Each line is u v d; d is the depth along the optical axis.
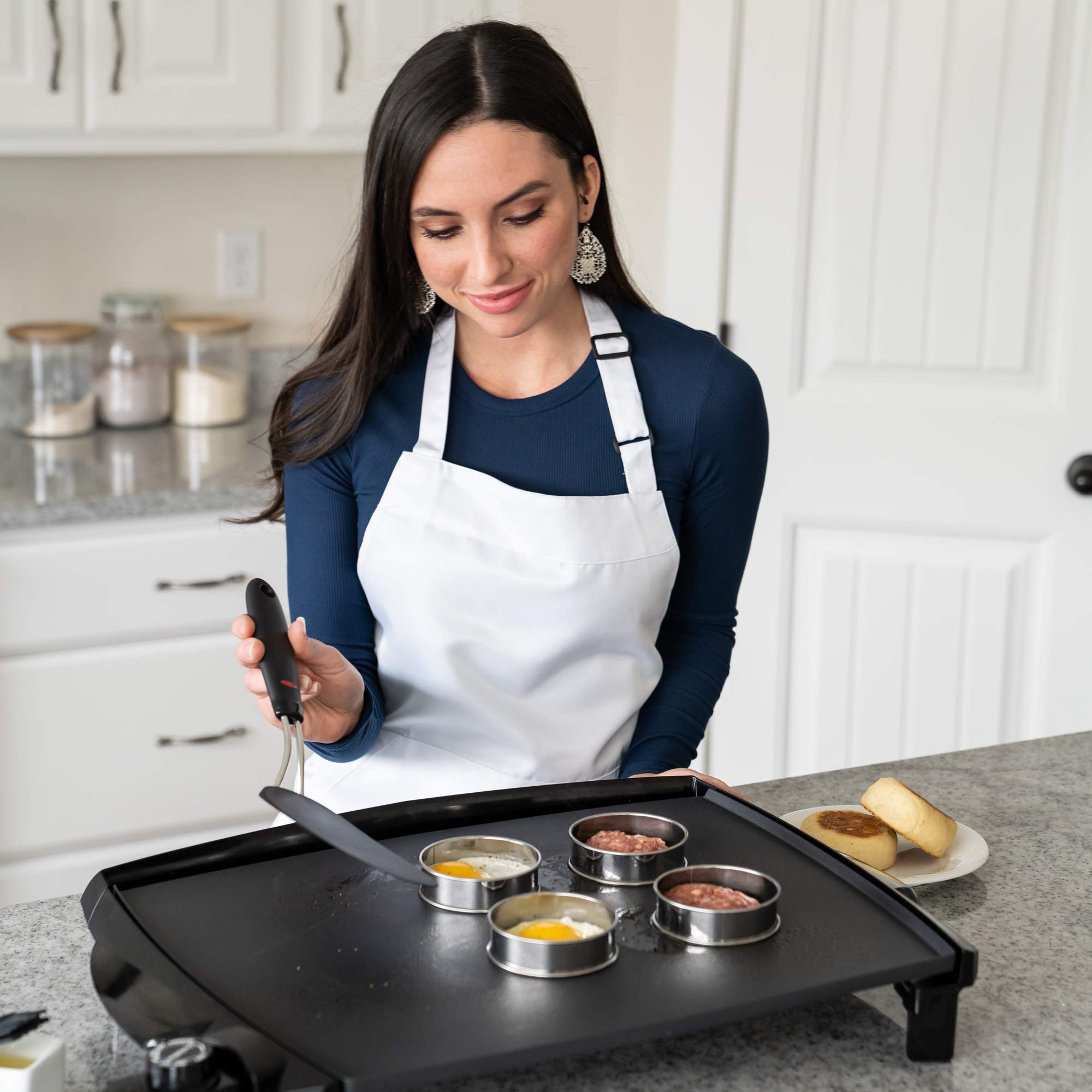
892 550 2.38
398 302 1.25
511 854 0.95
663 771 1.29
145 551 2.18
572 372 1.29
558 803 1.03
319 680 1.15
